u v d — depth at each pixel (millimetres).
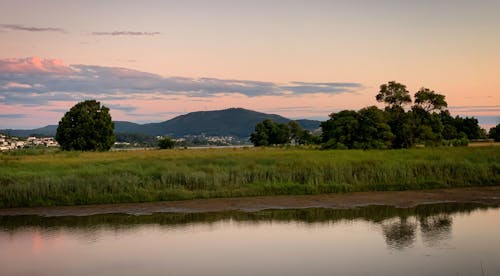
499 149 43375
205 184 23625
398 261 12875
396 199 22594
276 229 16734
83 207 20750
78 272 12258
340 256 13406
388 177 25875
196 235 15969
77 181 22047
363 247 14312
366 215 19047
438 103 64125
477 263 12641
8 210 20156
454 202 21891
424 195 23656
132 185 22531
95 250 14227
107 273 12172
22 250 14234
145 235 16000
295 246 14492
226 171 25328
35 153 50438
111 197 21688
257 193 23391
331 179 25391
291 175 25219
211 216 18953
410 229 16578
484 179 27000
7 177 22906
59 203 21188
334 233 16109
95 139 66375
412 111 63781
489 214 19203
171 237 15742
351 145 53969
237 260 13156
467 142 63406
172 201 22062
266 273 12055
